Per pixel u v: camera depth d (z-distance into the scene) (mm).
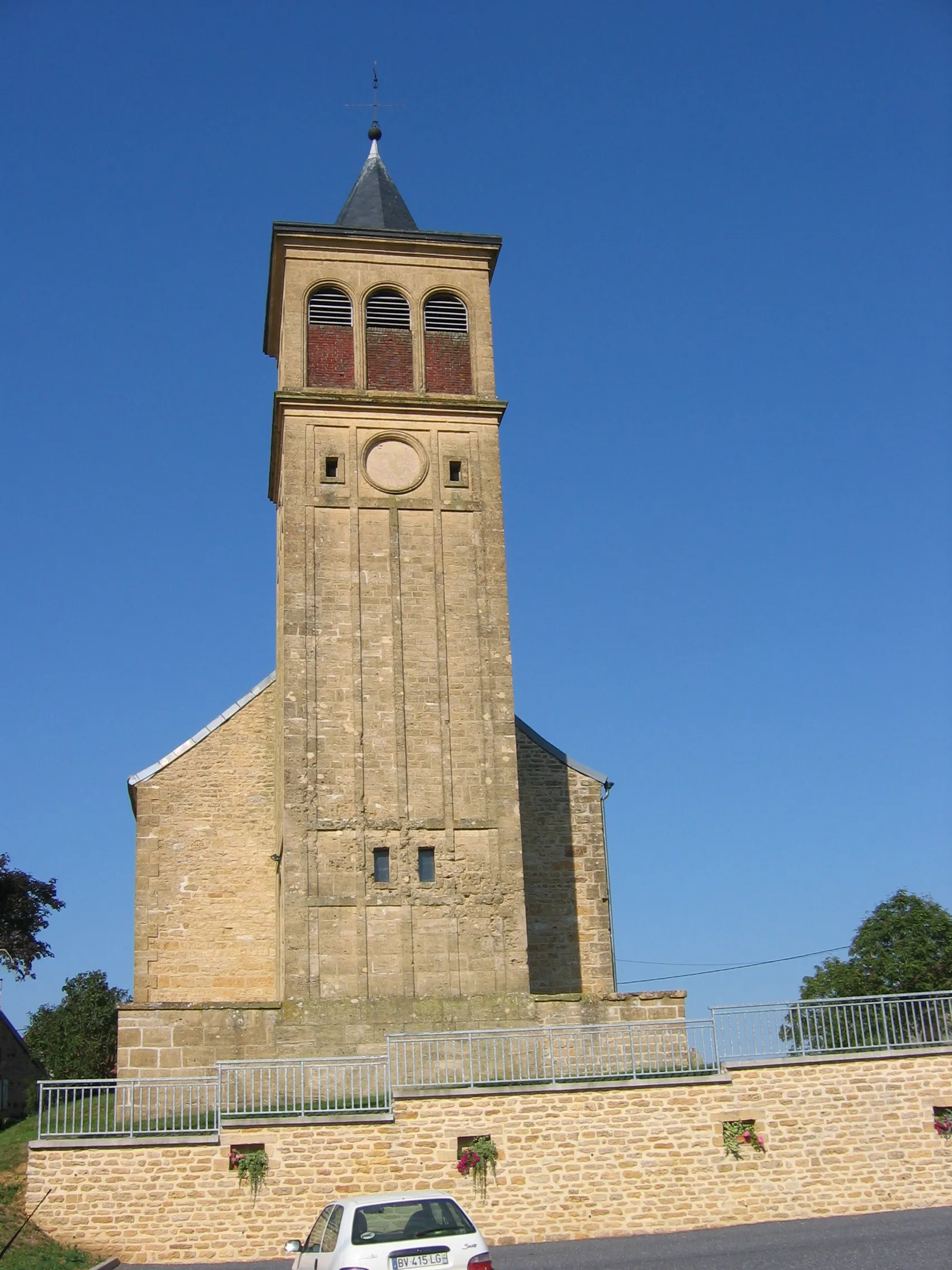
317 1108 25234
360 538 35375
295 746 33281
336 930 31906
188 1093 25281
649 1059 26219
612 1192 23828
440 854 33000
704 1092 24594
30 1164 23109
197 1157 23328
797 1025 25531
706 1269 19875
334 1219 17734
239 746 37531
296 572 34781
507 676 34750
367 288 37875
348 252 38094
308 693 33781
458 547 35750
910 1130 24797
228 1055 29969
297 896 32062
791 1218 24047
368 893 32312
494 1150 23781
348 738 33562
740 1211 23984
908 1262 19531
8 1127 32531
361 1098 25391
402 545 35500
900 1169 24578
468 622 35094
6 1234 22047
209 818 36844
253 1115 24156
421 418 36781
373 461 36188
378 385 37094
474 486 36406
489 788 33750
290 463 35750
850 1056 25016
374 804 33125
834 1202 24250
